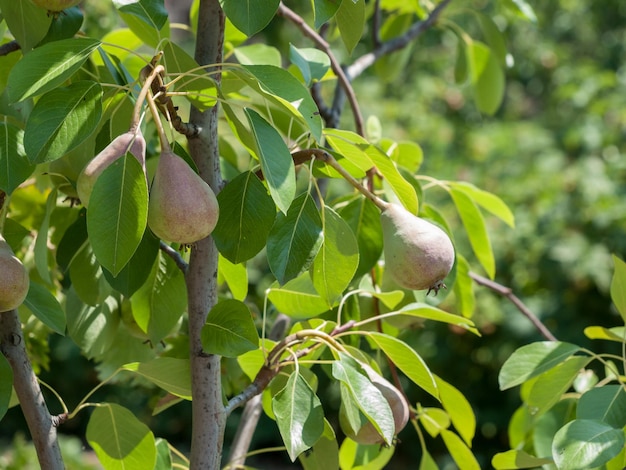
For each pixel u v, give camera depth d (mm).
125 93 1554
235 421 6914
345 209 1979
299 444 1467
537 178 6629
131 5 1546
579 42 8703
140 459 1753
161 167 1311
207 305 1590
